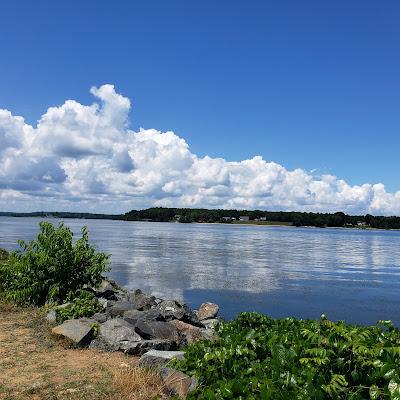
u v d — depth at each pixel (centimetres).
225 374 538
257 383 472
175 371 647
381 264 4403
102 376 698
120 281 2630
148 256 4325
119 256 4234
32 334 936
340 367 464
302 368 486
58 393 632
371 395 422
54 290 1217
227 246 6275
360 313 1973
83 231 1396
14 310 1169
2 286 1315
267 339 584
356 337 486
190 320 1296
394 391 405
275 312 1927
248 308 1978
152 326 935
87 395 625
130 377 661
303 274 3325
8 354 805
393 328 580
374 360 454
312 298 2294
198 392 517
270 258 4591
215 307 1609
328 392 436
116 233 9850
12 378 688
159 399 587
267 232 14350
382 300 2303
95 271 1335
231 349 558
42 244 1309
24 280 1259
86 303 1146
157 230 12556
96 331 902
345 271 3669
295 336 582
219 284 2633
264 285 2667
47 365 749
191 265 3588
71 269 1296
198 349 644
